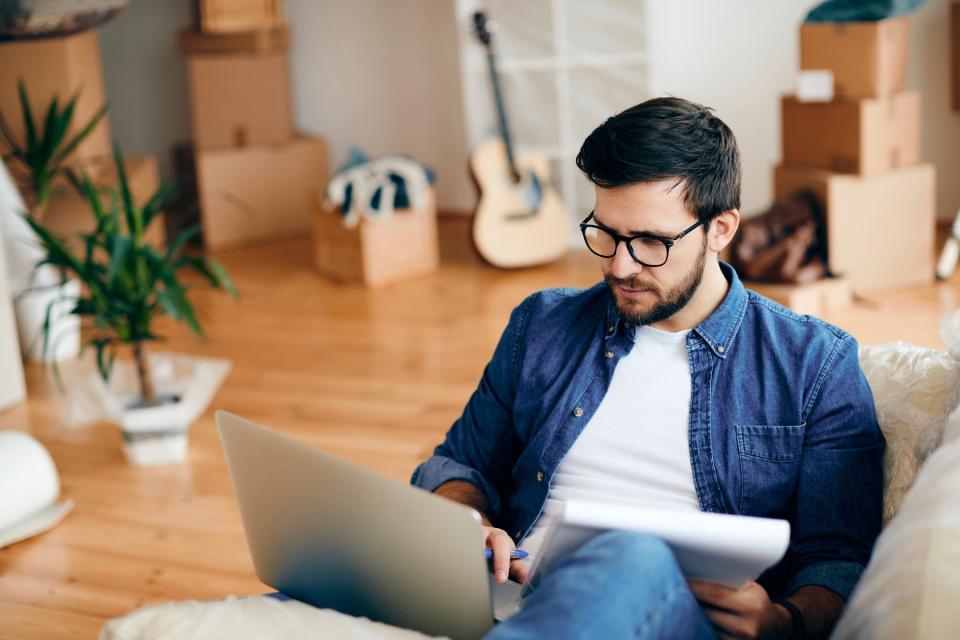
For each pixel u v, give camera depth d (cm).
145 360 314
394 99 568
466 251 514
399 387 357
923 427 146
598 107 505
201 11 517
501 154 478
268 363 386
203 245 541
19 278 387
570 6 498
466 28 504
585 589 112
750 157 500
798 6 474
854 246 400
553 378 159
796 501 146
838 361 146
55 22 425
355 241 463
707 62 496
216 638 122
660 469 150
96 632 231
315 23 573
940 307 392
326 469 131
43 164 384
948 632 105
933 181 407
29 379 381
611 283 145
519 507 161
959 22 445
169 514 283
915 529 115
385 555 131
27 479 275
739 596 129
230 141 532
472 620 126
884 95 391
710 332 149
